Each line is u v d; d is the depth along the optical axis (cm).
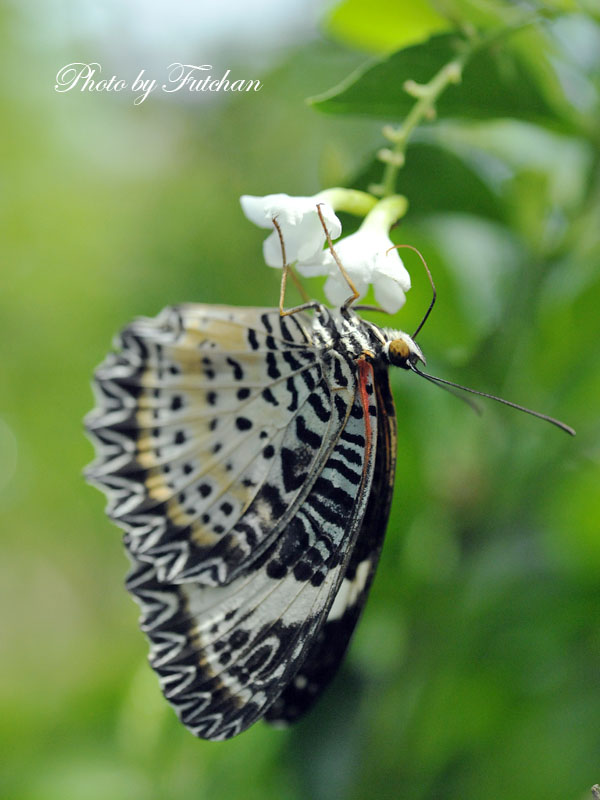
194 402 44
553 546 47
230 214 69
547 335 47
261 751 47
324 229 45
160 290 71
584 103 47
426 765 47
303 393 45
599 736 47
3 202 74
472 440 47
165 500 44
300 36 56
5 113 72
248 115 65
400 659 47
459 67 45
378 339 45
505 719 47
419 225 47
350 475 45
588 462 47
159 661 44
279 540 45
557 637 47
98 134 73
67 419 76
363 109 46
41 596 101
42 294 74
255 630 45
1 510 82
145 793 48
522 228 47
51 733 50
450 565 47
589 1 45
